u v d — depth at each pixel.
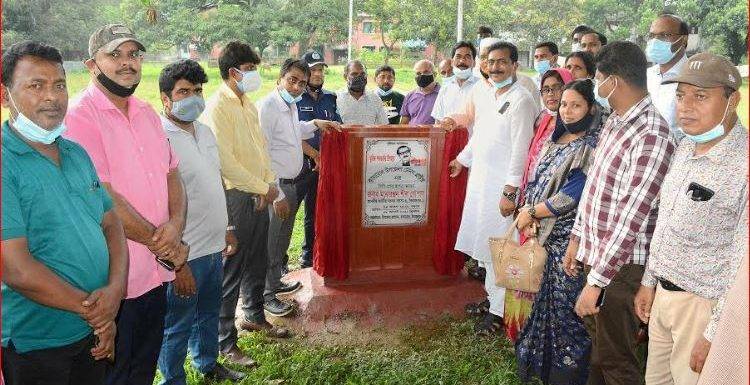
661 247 2.38
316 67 5.38
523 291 3.39
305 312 4.44
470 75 6.06
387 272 4.76
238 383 3.45
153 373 2.83
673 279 2.33
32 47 1.92
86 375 2.27
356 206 4.63
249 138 3.68
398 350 3.98
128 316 2.64
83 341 2.15
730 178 2.13
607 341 2.77
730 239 2.18
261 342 4.02
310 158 5.19
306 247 5.60
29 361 2.01
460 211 4.69
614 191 2.62
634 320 2.72
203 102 3.00
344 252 4.61
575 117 3.09
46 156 1.97
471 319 4.39
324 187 4.51
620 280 2.69
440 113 6.35
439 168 4.68
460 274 4.94
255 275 4.05
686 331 2.33
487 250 4.19
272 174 3.91
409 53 21.00
